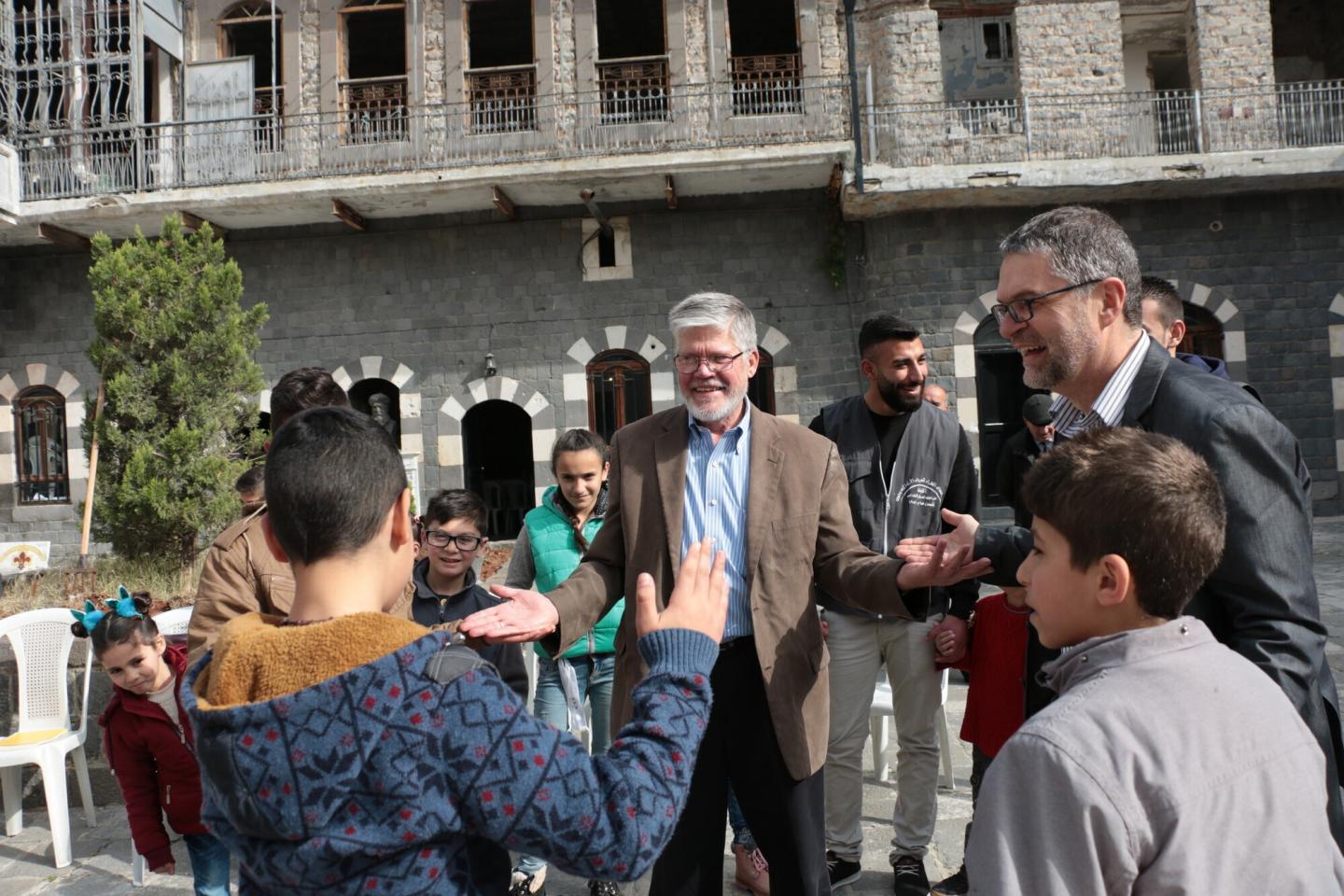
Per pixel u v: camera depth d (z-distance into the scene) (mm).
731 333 2836
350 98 15180
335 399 2924
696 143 13977
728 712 2773
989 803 1326
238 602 2592
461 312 14914
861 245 14500
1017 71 14578
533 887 3672
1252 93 14039
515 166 13562
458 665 1322
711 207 14680
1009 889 1247
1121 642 1402
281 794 1208
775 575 2768
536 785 1259
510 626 2014
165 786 3373
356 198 13922
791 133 14297
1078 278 2021
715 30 14531
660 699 1446
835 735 3654
